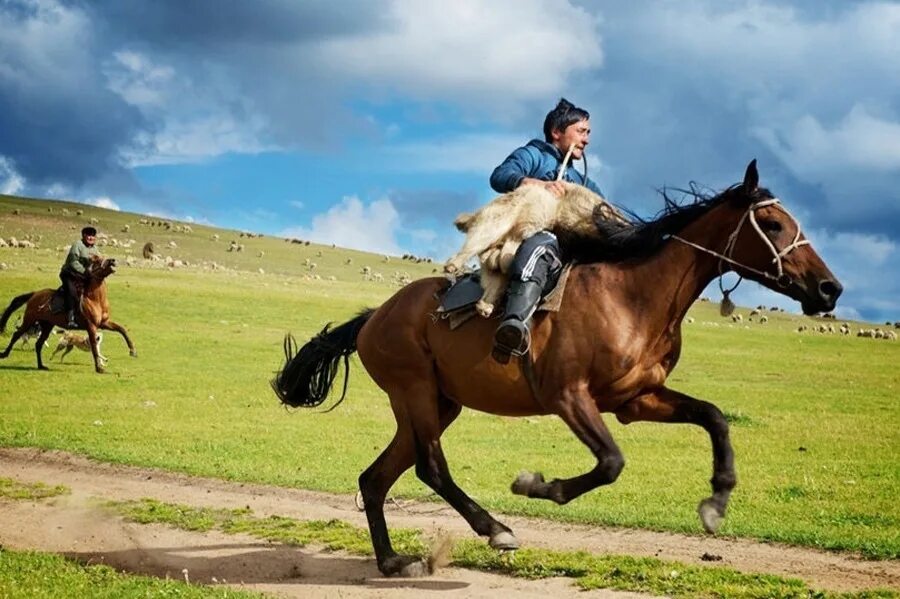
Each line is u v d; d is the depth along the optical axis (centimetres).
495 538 891
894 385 3312
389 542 948
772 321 7238
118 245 7769
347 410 2406
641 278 857
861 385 3288
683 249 855
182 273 5859
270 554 1023
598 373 841
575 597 848
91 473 1530
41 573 910
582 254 890
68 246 7250
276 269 7862
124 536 1112
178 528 1146
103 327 2953
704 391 3034
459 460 1766
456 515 1248
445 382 934
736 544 1063
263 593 865
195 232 9544
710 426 826
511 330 835
